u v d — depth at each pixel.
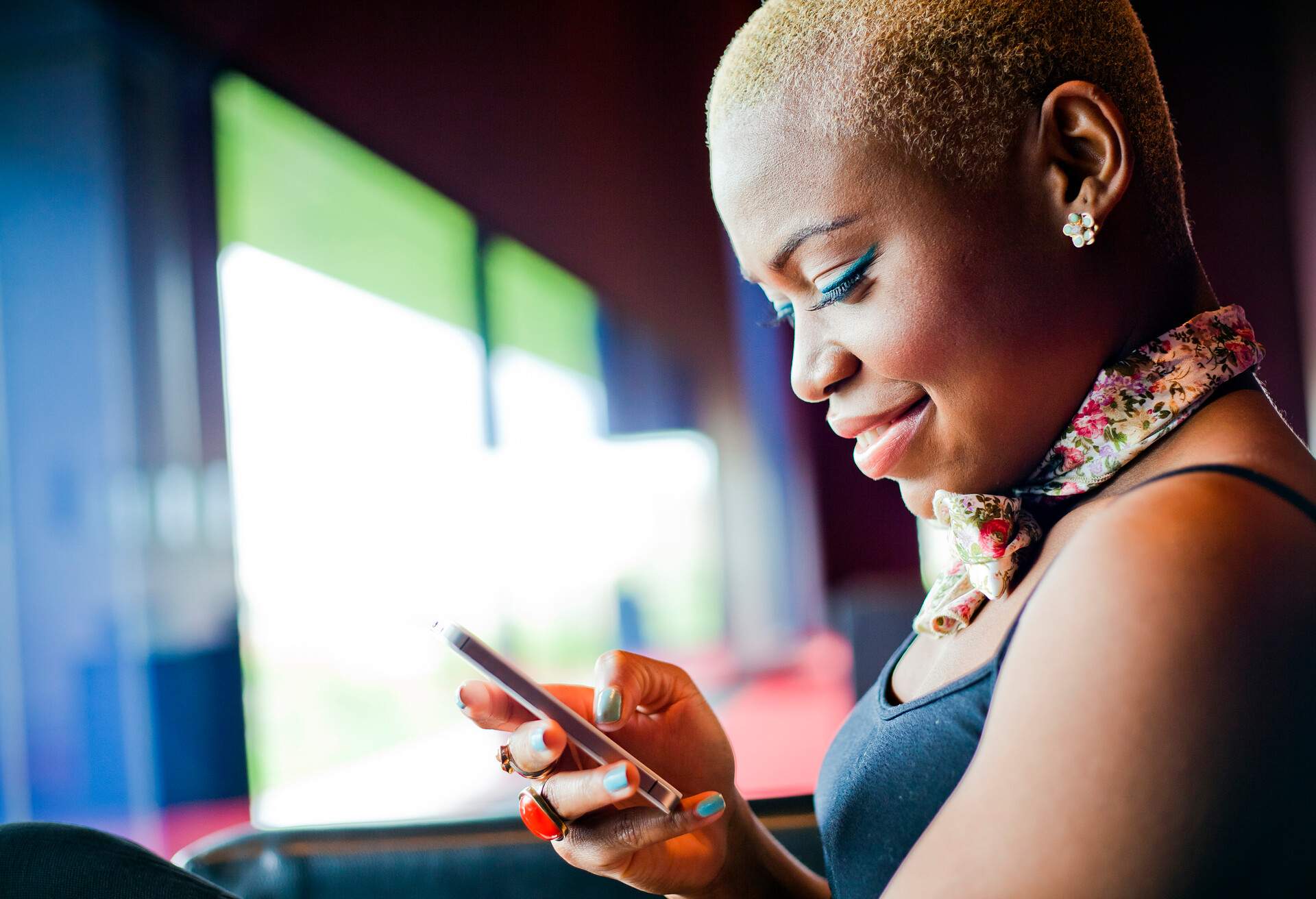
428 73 4.90
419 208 5.18
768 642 8.79
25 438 3.88
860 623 3.28
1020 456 0.61
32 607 3.82
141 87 3.95
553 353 7.04
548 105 5.94
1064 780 0.43
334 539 4.51
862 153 0.58
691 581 8.80
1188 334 0.59
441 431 5.43
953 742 0.56
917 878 0.47
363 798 4.20
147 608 3.85
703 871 0.72
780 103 0.61
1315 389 3.71
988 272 0.58
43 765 3.77
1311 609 0.45
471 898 0.97
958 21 0.58
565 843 0.62
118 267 3.94
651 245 7.48
